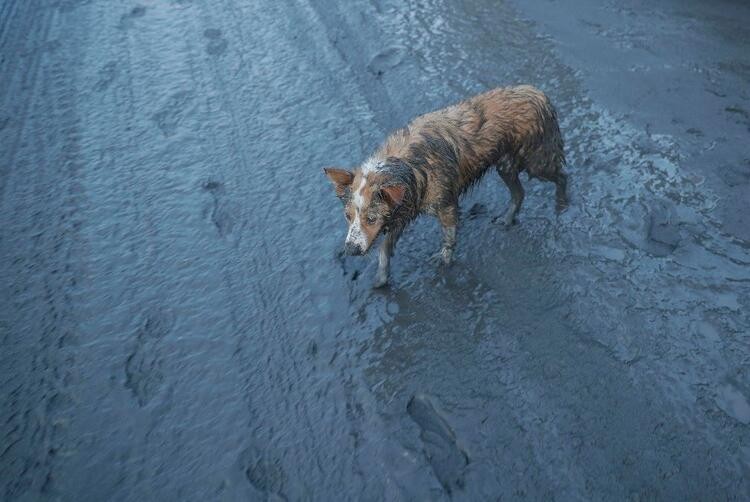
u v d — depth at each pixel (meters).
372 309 4.68
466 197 5.54
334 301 4.76
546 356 4.25
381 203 4.12
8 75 7.40
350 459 3.75
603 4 8.12
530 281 4.77
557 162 5.18
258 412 4.05
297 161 6.04
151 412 4.08
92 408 4.12
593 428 3.80
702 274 4.71
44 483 3.73
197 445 3.89
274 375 4.27
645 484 3.51
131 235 5.40
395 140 4.59
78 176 6.01
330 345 4.45
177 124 6.59
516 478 3.59
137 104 6.88
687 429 3.77
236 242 5.29
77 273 5.08
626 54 7.15
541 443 3.75
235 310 4.74
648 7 8.01
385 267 4.74
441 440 3.83
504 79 6.86
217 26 8.14
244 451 3.84
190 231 5.41
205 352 4.45
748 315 4.40
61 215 5.62
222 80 7.17
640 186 5.46
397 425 3.92
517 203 5.20
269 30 8.01
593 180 5.57
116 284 4.98
